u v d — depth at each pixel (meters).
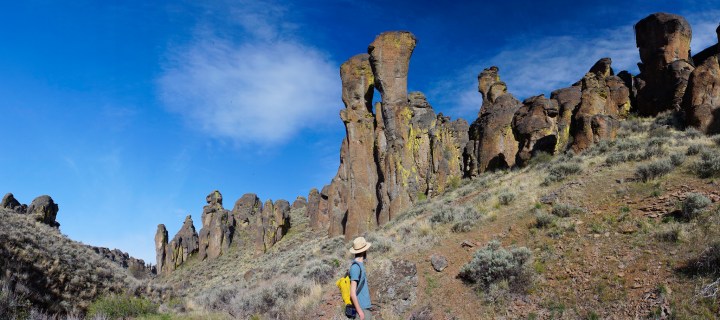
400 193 38.66
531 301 11.84
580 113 29.17
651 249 12.03
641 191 16.44
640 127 28.95
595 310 10.48
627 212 15.03
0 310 11.86
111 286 19.31
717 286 9.24
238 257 73.31
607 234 13.88
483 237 17.20
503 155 34.81
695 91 26.17
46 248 18.81
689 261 10.74
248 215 88.94
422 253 17.17
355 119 44.09
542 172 24.92
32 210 43.62
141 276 35.41
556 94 35.72
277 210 75.12
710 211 12.63
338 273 19.22
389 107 41.50
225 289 26.55
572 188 19.09
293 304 16.83
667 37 33.25
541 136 31.28
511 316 11.55
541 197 19.56
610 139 26.91
